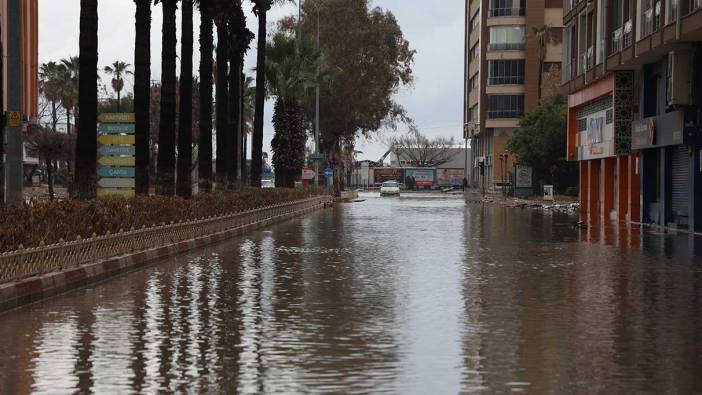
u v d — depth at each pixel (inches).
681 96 1487.5
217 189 1808.6
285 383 366.9
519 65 4690.0
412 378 377.1
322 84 3663.9
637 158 1855.3
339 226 1740.9
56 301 629.9
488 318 550.6
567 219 2042.3
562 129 3543.3
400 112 3966.5
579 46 2267.5
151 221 991.6
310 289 701.9
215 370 392.5
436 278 785.6
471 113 5743.1
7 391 351.9
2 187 838.5
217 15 1598.2
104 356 424.5
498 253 1071.6
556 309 591.5
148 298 645.3
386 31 3811.5
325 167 4156.0
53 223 714.8
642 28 1648.6
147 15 1230.3
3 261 598.2
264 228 1670.8
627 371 392.5
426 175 6904.5
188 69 1429.6
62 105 4434.1
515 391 352.8
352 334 489.7
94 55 1001.5
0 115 831.7
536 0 4621.1
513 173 4114.2
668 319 548.4
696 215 1494.8
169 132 1339.8
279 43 2746.1
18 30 817.5
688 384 366.6
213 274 820.0
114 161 1389.0
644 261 960.3
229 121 2004.2
